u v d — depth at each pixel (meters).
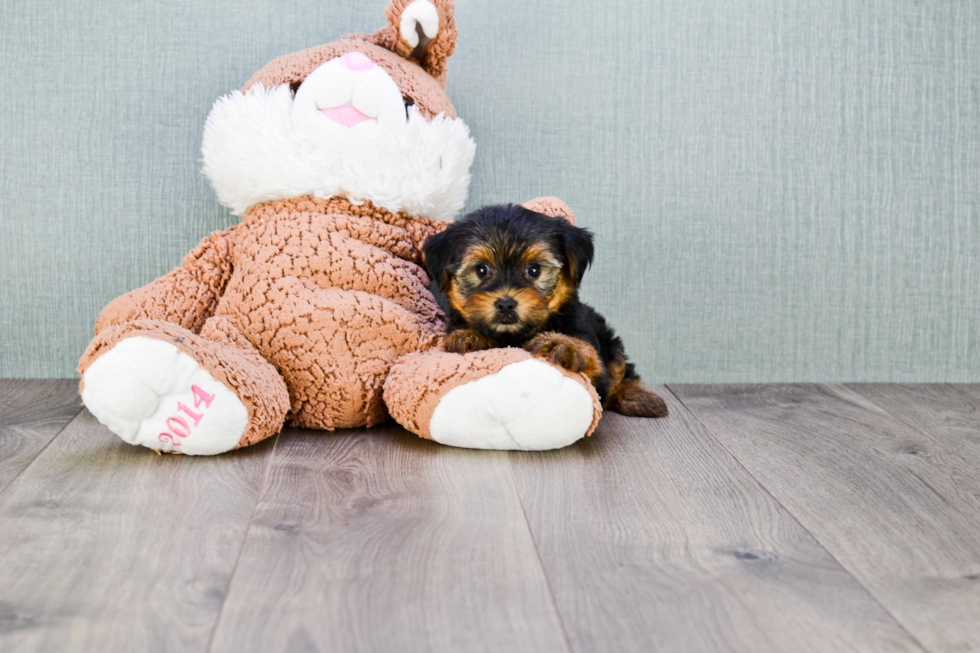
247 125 2.07
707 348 2.66
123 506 1.48
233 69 2.49
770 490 1.64
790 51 2.59
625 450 1.91
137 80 2.47
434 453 1.85
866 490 1.66
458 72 2.52
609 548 1.34
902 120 2.63
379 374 2.01
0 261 2.50
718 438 2.02
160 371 1.67
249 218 2.16
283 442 1.92
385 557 1.29
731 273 2.64
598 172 2.59
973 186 2.65
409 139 2.10
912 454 1.91
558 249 1.98
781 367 2.68
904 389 2.61
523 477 1.70
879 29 2.60
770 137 2.61
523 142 2.56
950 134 2.65
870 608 1.16
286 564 1.25
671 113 2.58
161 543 1.32
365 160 2.08
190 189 2.52
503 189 2.57
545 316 1.92
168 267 2.54
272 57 2.50
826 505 1.57
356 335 2.00
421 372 1.88
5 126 2.46
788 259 2.65
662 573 1.25
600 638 1.07
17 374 2.54
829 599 1.18
